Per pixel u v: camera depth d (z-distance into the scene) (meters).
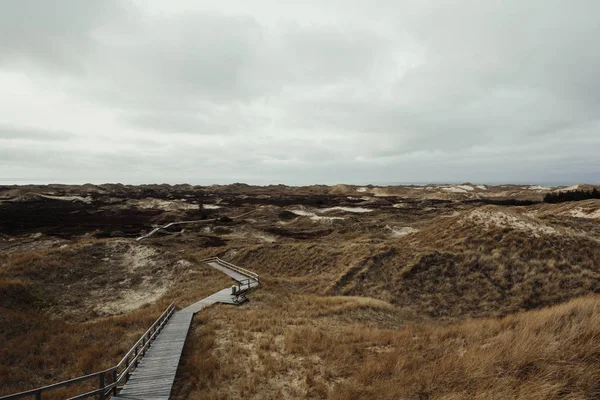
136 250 38.00
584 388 6.75
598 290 22.47
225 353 12.60
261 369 10.82
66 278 31.02
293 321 16.89
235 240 58.44
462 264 27.75
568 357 7.76
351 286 27.31
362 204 108.44
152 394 9.50
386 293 25.73
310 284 29.92
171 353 12.59
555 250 27.05
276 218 81.94
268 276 35.69
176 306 22.30
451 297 24.61
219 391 9.66
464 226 34.28
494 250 28.55
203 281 29.98
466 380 8.04
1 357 14.38
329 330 15.41
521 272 25.64
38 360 14.10
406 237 40.66
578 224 34.44
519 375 7.72
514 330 10.58
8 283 26.16
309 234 63.16
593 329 8.41
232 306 21.16
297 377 10.20
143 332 17.11
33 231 59.81
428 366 9.45
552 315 10.48
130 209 96.44
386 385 8.62
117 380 9.78
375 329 15.41
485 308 23.03
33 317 20.86
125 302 27.83
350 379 9.66
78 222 71.00
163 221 76.62
